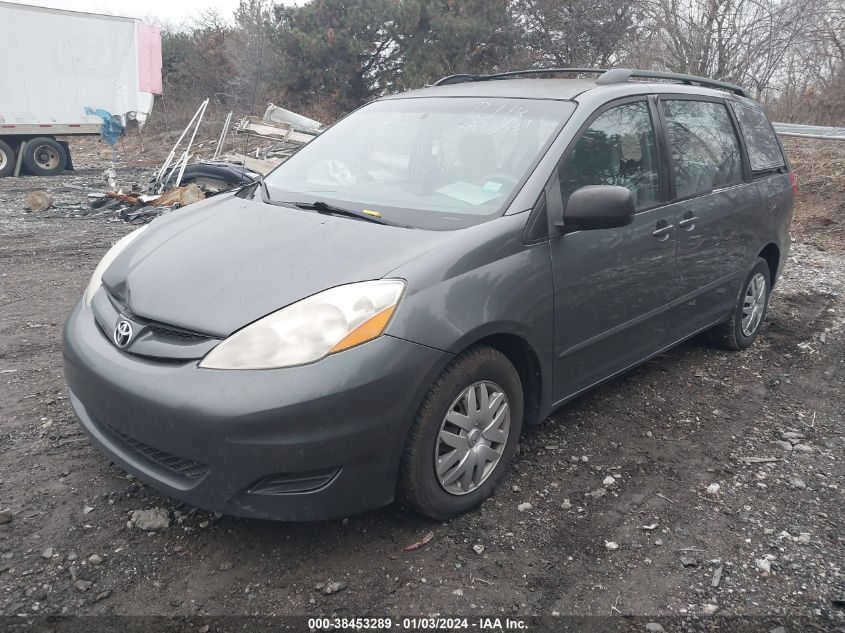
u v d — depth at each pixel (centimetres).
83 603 249
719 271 451
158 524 289
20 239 901
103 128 1419
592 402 422
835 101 1546
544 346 320
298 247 294
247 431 243
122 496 310
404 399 261
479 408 297
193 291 277
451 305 274
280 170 407
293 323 254
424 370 264
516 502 316
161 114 2802
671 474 346
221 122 2573
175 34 3216
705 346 523
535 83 397
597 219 309
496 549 284
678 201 405
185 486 260
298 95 2584
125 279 306
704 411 417
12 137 1797
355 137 403
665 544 291
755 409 423
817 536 299
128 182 1661
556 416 401
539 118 354
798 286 689
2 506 300
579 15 2212
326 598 255
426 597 257
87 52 1764
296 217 327
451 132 367
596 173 351
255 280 275
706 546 291
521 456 355
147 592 255
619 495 325
